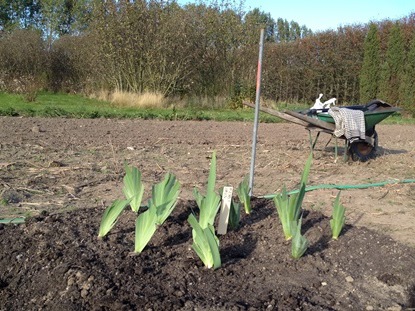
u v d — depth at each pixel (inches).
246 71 420.2
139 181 93.0
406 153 192.2
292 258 78.3
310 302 66.3
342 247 83.3
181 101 399.2
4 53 465.7
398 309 66.2
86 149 177.2
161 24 385.7
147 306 63.4
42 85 478.6
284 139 228.2
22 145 179.0
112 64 390.3
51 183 126.6
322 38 453.1
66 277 69.6
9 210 103.5
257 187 131.5
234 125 286.0
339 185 134.4
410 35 419.8
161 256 76.9
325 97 458.9
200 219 80.2
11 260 77.6
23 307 68.2
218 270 73.3
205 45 405.7
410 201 122.0
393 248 84.0
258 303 65.2
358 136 160.7
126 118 296.2
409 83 384.8
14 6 825.5
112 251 76.9
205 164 159.0
